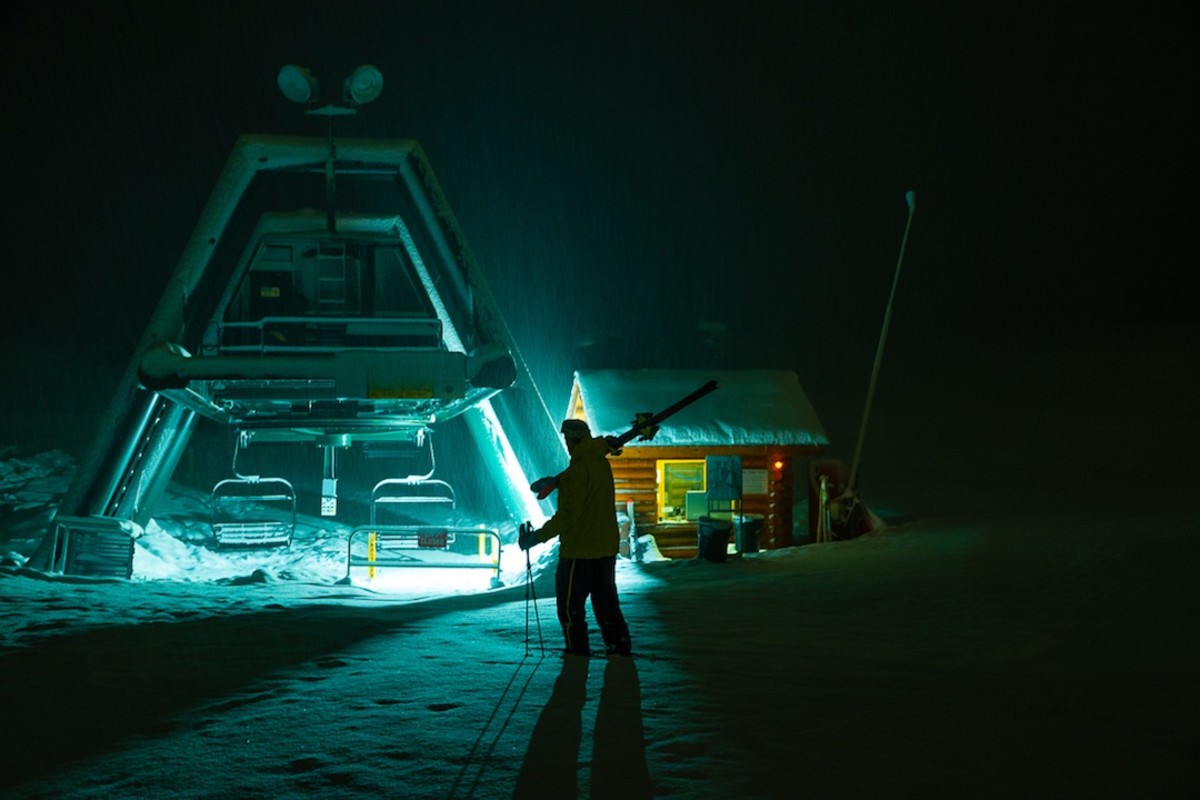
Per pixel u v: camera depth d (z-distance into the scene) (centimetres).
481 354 1481
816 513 1730
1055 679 579
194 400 1469
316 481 2525
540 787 365
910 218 1698
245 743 433
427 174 1559
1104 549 1153
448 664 596
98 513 1527
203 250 1506
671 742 420
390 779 378
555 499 1692
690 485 1691
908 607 908
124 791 374
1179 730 449
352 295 1527
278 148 1527
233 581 1312
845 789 364
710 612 879
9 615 870
